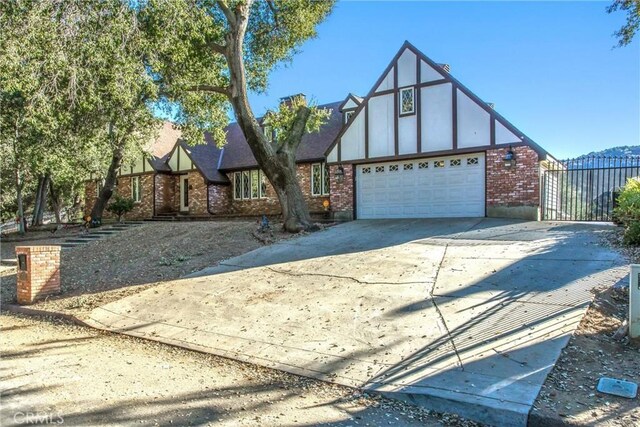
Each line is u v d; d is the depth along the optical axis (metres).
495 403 3.89
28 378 4.91
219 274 10.12
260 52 18.38
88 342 6.54
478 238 11.57
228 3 14.61
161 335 6.72
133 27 12.30
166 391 4.52
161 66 13.95
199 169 24.59
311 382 4.78
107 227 21.17
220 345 6.09
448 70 18.52
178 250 13.80
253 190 24.27
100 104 13.80
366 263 9.74
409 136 17.06
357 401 4.28
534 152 14.47
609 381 4.15
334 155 18.91
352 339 5.82
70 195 32.75
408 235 12.96
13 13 11.23
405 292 7.48
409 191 17.23
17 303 9.53
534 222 13.81
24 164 20.72
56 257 9.97
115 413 3.97
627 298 6.28
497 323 5.77
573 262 8.23
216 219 23.05
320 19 17.98
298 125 16.19
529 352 4.86
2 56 11.09
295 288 8.39
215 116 19.09
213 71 16.66
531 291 6.87
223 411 4.02
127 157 23.02
